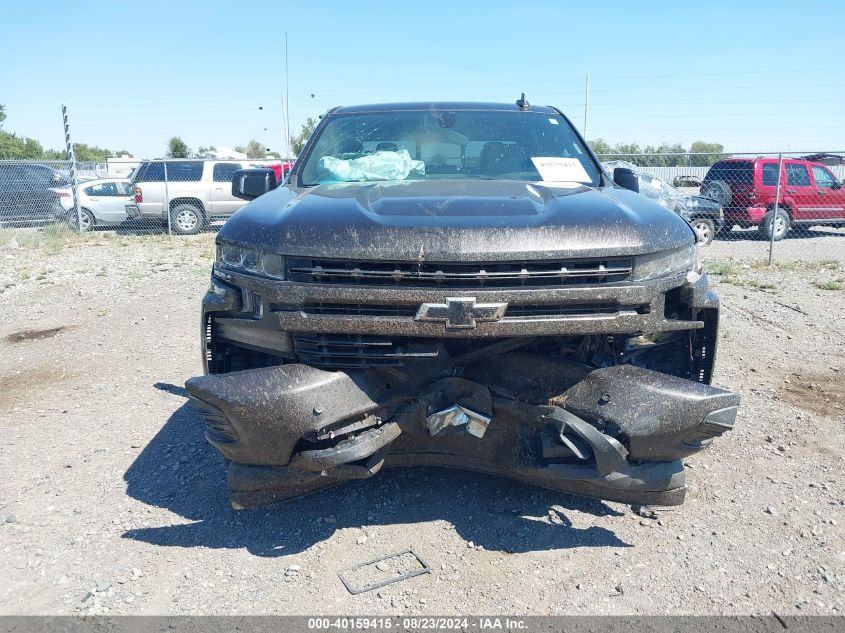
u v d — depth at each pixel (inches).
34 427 185.5
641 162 689.0
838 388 208.1
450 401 120.1
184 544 128.3
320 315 113.4
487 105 189.5
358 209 121.4
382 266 112.4
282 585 115.6
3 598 112.8
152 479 154.5
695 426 113.6
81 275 432.5
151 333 283.9
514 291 110.3
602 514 136.9
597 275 113.4
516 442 126.5
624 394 115.4
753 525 133.0
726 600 111.2
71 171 691.4
